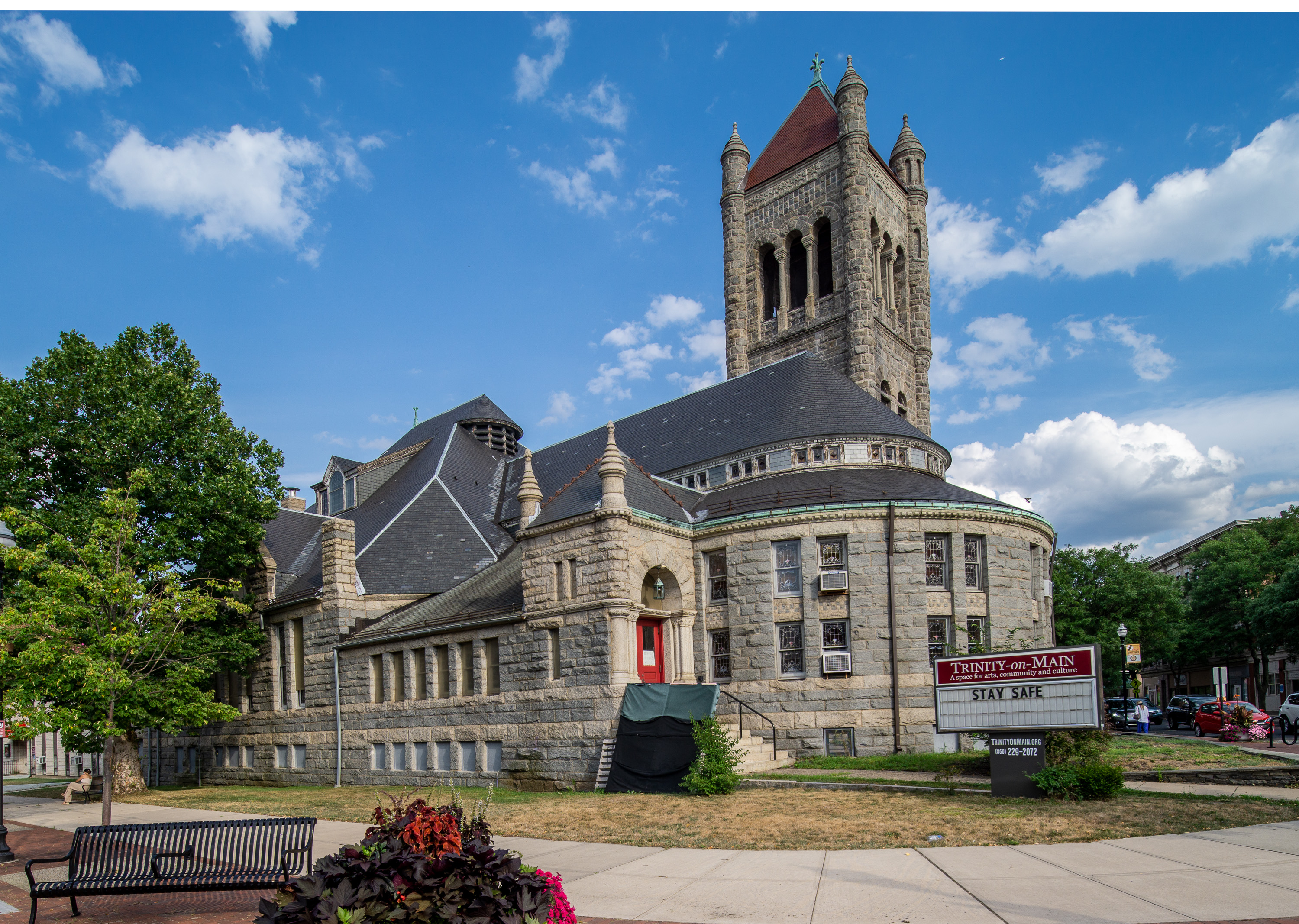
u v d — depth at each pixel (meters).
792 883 11.85
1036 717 18.80
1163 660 87.31
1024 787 18.64
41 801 33.00
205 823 11.88
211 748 44.00
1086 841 14.00
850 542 29.28
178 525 33.44
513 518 45.41
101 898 12.98
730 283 61.84
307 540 45.25
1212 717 39.28
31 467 32.53
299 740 37.88
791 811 18.30
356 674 35.91
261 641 39.19
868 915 10.14
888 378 56.53
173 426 34.16
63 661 21.09
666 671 30.47
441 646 32.78
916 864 12.69
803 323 57.50
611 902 11.20
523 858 14.40
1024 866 12.35
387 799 24.80
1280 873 11.51
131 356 34.94
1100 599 63.75
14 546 22.58
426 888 7.23
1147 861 12.39
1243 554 74.56
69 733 27.73
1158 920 9.59
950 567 29.67
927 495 30.50
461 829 8.50
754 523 30.17
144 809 26.00
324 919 6.86
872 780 21.95
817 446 35.88
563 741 27.64
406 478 50.00
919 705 27.97
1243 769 20.75
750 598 29.97
